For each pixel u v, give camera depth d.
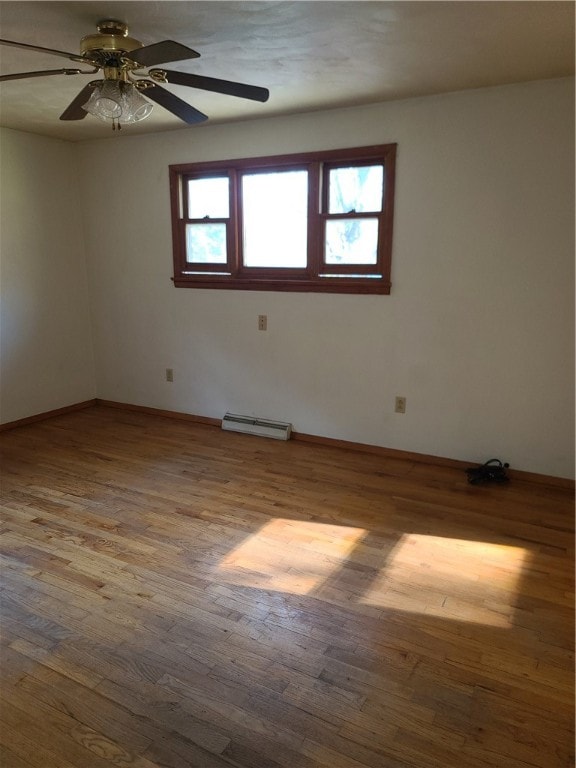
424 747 1.62
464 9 2.10
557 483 3.42
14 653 1.98
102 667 1.92
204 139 4.12
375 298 3.75
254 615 2.20
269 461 3.85
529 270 3.27
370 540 2.78
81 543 2.74
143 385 5.00
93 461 3.84
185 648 2.01
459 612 2.22
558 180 3.11
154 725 1.68
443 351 3.61
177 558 2.61
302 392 4.20
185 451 4.04
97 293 5.04
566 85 2.99
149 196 4.50
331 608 2.24
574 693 1.81
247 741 1.63
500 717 1.72
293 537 2.81
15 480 3.50
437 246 3.49
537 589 2.38
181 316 4.62
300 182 3.92
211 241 4.34
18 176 4.37
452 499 3.25
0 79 2.18
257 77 2.93
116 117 2.22
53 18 2.18
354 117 3.56
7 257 4.38
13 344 4.51
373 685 1.84
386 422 3.91
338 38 2.38
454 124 3.29
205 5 2.04
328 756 1.59
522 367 3.40
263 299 4.19
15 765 1.56
